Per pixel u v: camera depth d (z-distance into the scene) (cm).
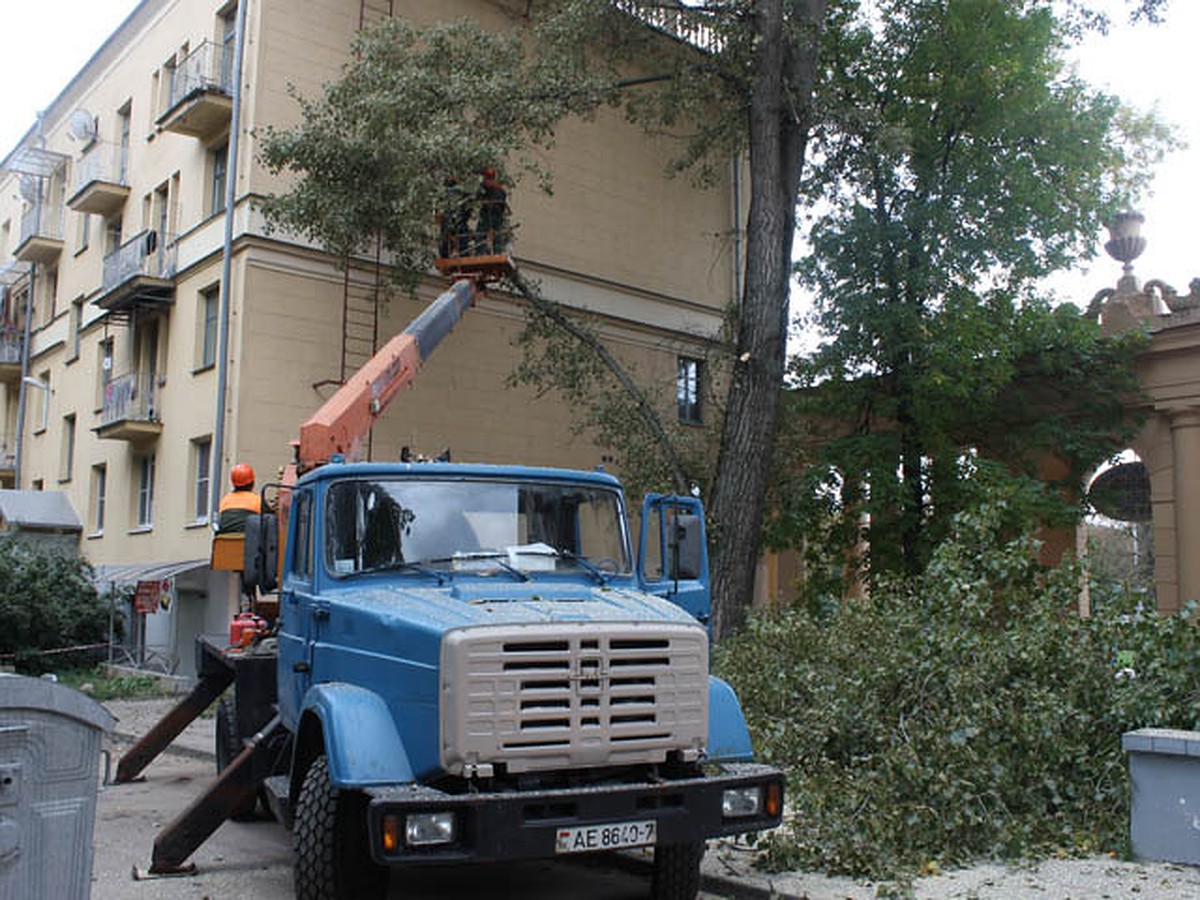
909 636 941
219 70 2252
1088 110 2011
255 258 2061
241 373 2027
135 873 752
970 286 1984
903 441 1994
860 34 2055
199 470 2223
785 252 1781
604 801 545
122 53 2786
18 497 2855
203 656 1113
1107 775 819
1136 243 1967
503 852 521
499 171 1745
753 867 733
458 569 668
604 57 1978
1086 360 1850
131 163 2694
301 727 631
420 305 2234
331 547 680
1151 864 722
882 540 1956
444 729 541
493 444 2330
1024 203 1948
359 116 1670
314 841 575
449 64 1755
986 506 1048
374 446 2161
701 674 596
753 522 1652
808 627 1031
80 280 3002
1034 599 994
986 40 1934
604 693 564
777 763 887
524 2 2425
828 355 2019
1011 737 823
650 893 680
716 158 2412
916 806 750
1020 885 680
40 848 414
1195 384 1811
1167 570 1852
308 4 2155
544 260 2444
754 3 1772
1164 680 841
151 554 2362
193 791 1134
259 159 1870
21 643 2380
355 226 1698
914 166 2025
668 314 2661
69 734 425
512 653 550
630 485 1967
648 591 731
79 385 2930
